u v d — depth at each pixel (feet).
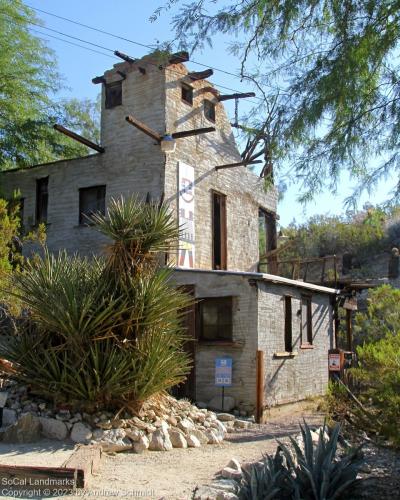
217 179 60.54
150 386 30.91
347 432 25.90
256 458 27.73
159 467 25.58
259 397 42.24
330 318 60.54
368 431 25.12
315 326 56.65
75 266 33.40
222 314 46.80
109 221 32.78
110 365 29.81
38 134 62.54
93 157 57.36
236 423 39.32
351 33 23.95
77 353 30.40
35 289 31.55
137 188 54.24
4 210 41.47
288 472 19.71
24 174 61.62
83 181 57.57
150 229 32.73
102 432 28.81
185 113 56.75
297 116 24.22
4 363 32.48
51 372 30.68
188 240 54.39
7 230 40.52
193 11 25.96
